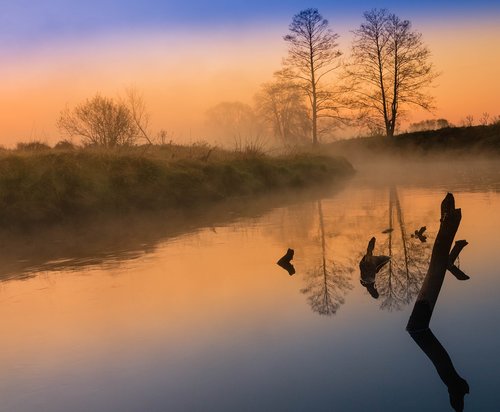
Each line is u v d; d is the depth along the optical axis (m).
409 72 46.25
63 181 15.09
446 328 5.50
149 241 11.30
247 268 8.56
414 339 5.29
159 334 5.69
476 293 6.61
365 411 3.93
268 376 4.57
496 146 40.44
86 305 6.85
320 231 12.02
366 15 46.59
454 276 7.45
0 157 15.57
